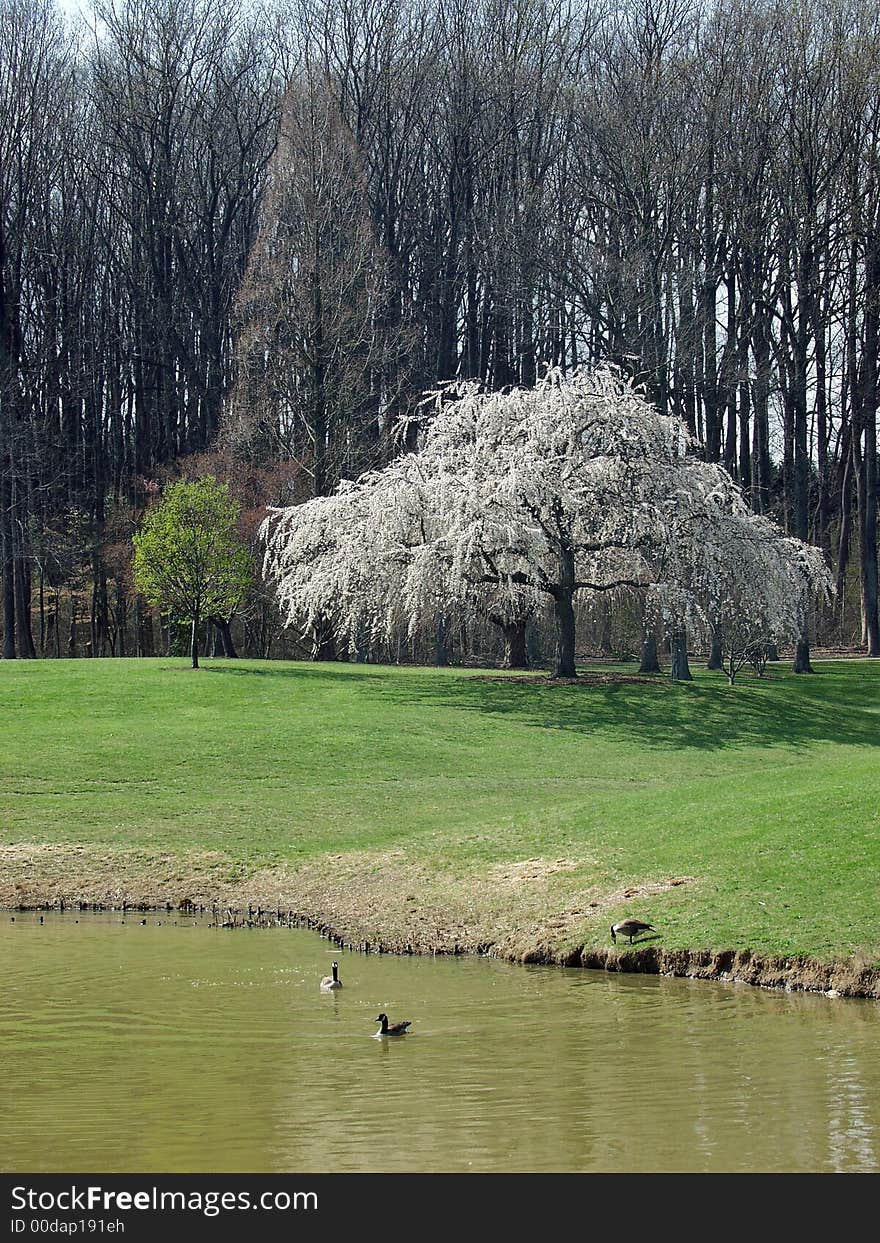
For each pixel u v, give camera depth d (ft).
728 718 122.93
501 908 62.23
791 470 231.71
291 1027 44.50
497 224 199.31
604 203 188.24
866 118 191.01
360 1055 40.81
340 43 225.35
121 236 234.58
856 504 247.09
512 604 145.48
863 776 80.02
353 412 183.93
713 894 58.44
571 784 95.55
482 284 221.66
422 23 223.30
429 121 225.76
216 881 71.92
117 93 215.51
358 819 84.58
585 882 63.93
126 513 193.77
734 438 218.18
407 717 117.29
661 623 142.51
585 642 220.23
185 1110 35.73
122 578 193.88
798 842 63.57
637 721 120.06
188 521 143.54
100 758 100.89
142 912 67.00
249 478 175.83
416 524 134.41
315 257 175.94
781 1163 31.81
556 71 220.23
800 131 184.34
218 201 237.45
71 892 70.38
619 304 175.42
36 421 204.74
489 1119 34.81
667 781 97.50
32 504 201.67
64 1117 35.22
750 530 132.67
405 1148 32.94
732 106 187.83
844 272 194.39
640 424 134.62
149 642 216.54
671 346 182.09
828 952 50.42
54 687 128.98
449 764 101.65
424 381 210.38
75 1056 40.93
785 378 198.39
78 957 56.39
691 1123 34.24
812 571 138.21
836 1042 41.50
